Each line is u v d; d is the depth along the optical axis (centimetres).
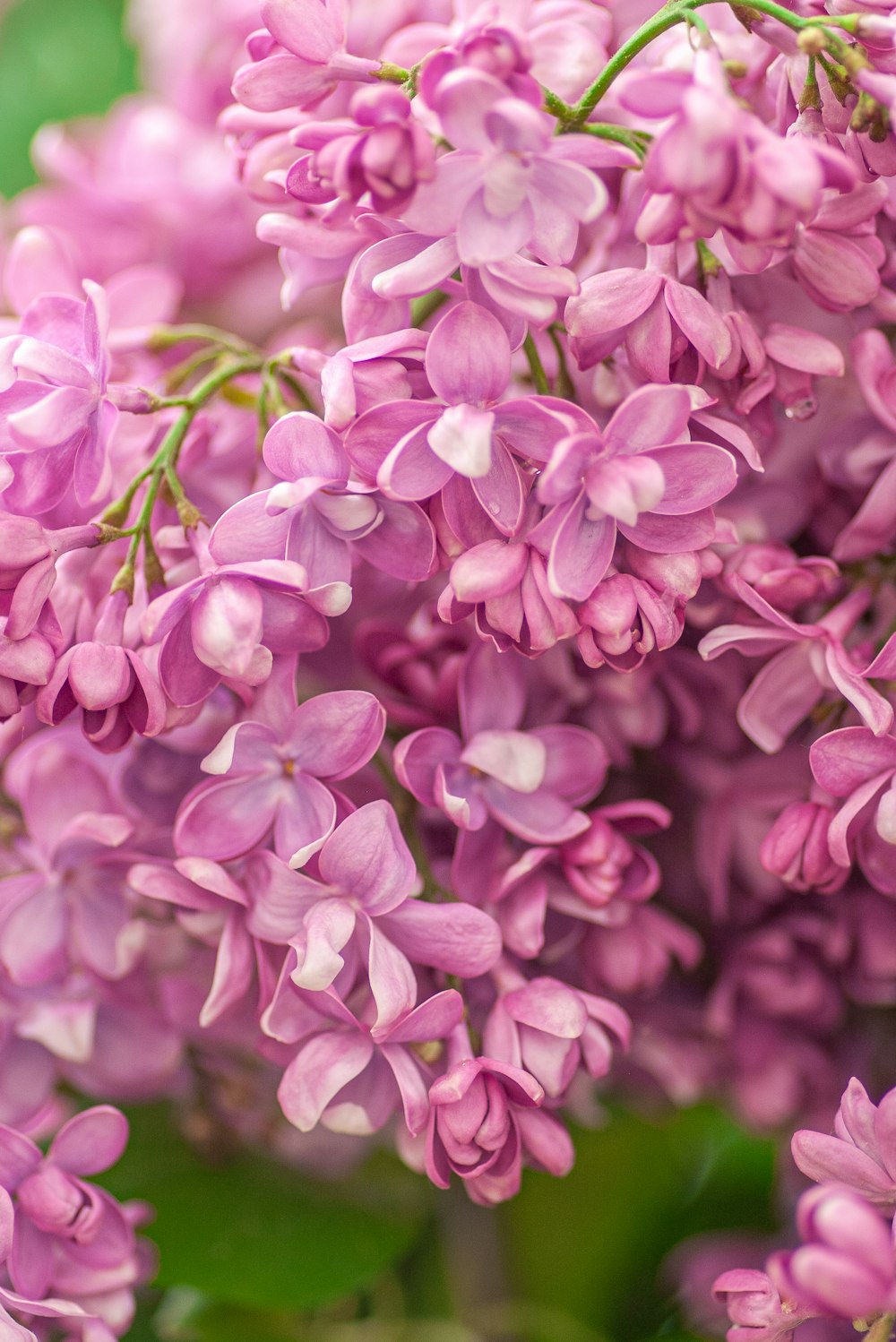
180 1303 43
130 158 46
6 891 39
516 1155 37
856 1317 35
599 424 38
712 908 42
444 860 40
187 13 45
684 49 37
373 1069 38
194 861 37
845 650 38
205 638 36
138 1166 44
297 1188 44
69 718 39
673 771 42
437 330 35
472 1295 45
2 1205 37
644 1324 45
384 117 34
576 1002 38
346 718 37
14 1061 40
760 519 39
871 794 37
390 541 37
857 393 39
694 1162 47
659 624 36
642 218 35
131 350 40
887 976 42
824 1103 43
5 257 44
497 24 34
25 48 52
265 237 37
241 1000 39
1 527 36
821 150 34
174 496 38
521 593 36
